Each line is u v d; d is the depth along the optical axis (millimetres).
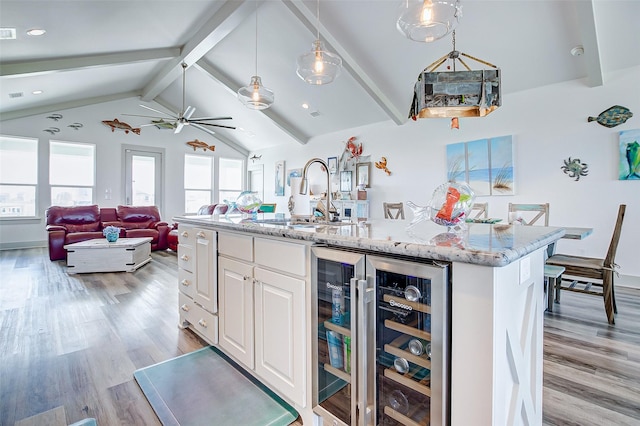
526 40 3508
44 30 3568
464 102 1880
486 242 1033
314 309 1352
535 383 1186
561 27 3256
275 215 2938
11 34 3490
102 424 1452
